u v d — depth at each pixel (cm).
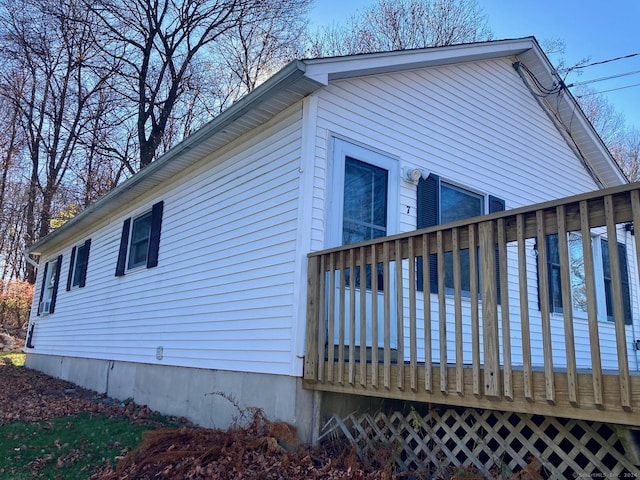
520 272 319
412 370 370
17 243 2478
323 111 516
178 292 696
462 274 634
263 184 558
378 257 415
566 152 827
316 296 461
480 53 672
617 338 269
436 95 637
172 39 1950
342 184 520
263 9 1973
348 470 380
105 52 1908
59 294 1226
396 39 2044
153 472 404
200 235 669
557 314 717
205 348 613
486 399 328
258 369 511
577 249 770
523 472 340
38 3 1853
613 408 268
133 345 802
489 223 339
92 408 727
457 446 384
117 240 943
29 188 2181
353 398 470
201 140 627
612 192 278
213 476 382
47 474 430
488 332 330
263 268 532
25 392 901
